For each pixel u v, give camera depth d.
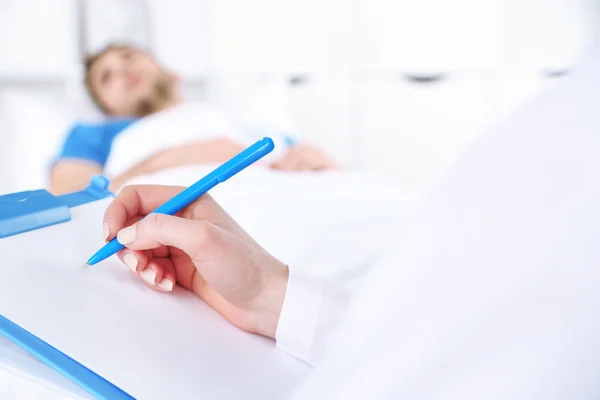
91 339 0.35
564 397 0.15
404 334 0.17
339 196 1.02
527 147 0.17
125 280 0.45
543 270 0.16
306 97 2.06
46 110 1.50
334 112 2.08
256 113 1.75
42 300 0.37
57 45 1.55
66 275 0.42
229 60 2.00
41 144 1.46
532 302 0.16
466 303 0.17
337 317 0.42
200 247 0.41
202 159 1.28
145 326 0.39
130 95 1.65
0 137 1.42
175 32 1.88
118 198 0.46
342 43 2.05
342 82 2.06
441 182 0.19
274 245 0.79
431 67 2.00
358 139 2.09
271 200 0.92
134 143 1.36
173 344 0.38
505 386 0.16
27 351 0.34
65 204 0.52
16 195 0.49
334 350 0.20
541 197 0.16
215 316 0.46
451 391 0.16
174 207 0.44
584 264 0.15
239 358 0.40
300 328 0.42
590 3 1.82
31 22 1.50
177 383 0.34
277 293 0.44
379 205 1.02
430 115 2.02
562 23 1.86
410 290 0.18
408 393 0.17
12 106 1.46
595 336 0.15
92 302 0.39
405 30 2.00
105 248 0.44
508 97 1.94
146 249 0.46
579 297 0.15
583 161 0.16
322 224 0.85
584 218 0.16
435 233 0.18
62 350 0.33
